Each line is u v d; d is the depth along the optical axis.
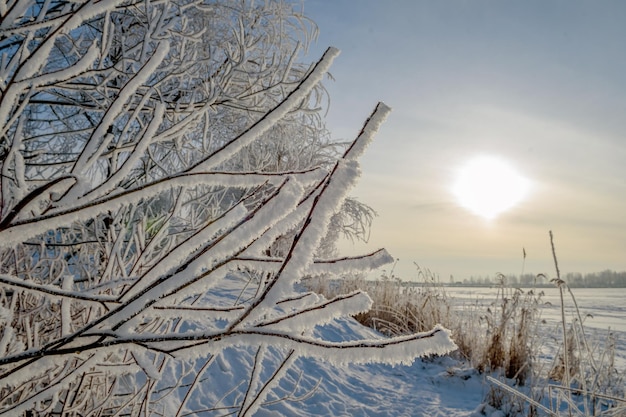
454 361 6.49
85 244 2.14
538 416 4.22
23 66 1.04
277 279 0.80
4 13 1.17
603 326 12.84
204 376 4.06
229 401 3.84
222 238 0.86
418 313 7.85
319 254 12.45
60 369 1.60
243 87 3.29
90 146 1.08
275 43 3.99
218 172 0.99
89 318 1.58
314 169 1.01
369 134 0.79
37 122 3.19
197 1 2.45
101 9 1.08
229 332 0.85
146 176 2.19
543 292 5.50
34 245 2.08
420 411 4.69
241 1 3.81
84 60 1.12
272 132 4.52
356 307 0.86
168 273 0.88
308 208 0.86
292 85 3.21
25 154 2.21
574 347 5.07
